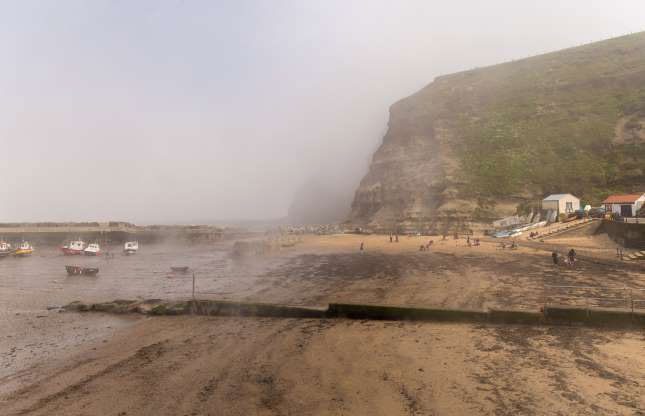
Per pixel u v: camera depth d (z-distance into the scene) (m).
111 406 10.97
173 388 12.02
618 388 10.94
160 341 17.08
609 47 107.25
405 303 23.27
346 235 99.44
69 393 11.96
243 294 28.03
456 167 96.31
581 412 9.69
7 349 16.66
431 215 90.94
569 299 22.30
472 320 18.08
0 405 11.29
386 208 110.00
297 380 12.30
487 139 99.19
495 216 82.19
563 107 97.06
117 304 24.03
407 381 11.95
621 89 93.44
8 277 42.16
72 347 16.80
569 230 56.03
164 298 27.73
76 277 41.66
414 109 124.69
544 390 10.97
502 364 12.99
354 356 14.27
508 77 115.38
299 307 20.36
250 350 15.35
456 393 11.01
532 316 17.41
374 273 37.16
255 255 60.88
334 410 10.26
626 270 31.56
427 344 15.32
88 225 116.75
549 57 116.12
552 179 83.38
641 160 76.75
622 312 16.45
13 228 105.19
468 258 44.81
